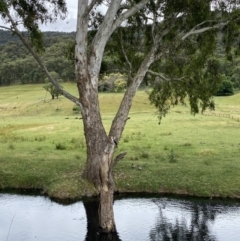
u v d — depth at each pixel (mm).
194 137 37812
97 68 17250
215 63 21531
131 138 36281
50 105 103625
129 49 21703
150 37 21469
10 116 92812
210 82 21578
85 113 17734
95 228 14391
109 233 13852
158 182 19625
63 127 49125
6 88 162875
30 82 175375
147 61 17641
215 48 21141
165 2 19359
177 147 31000
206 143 33500
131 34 21656
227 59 21469
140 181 19688
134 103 97438
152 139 36062
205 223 15180
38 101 112875
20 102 118000
